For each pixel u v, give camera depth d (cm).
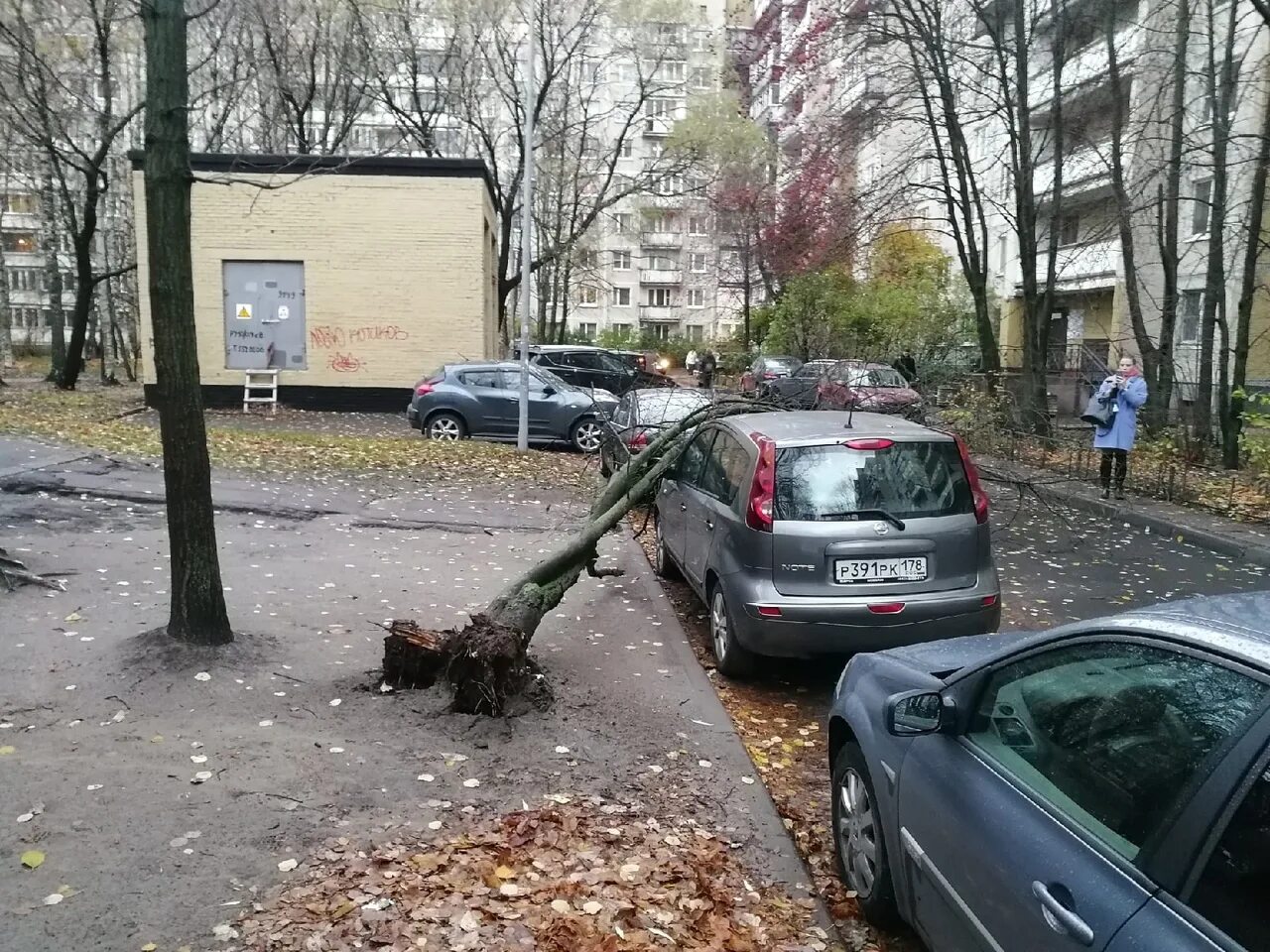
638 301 7181
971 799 278
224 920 320
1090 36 2180
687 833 406
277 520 986
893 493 573
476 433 1770
